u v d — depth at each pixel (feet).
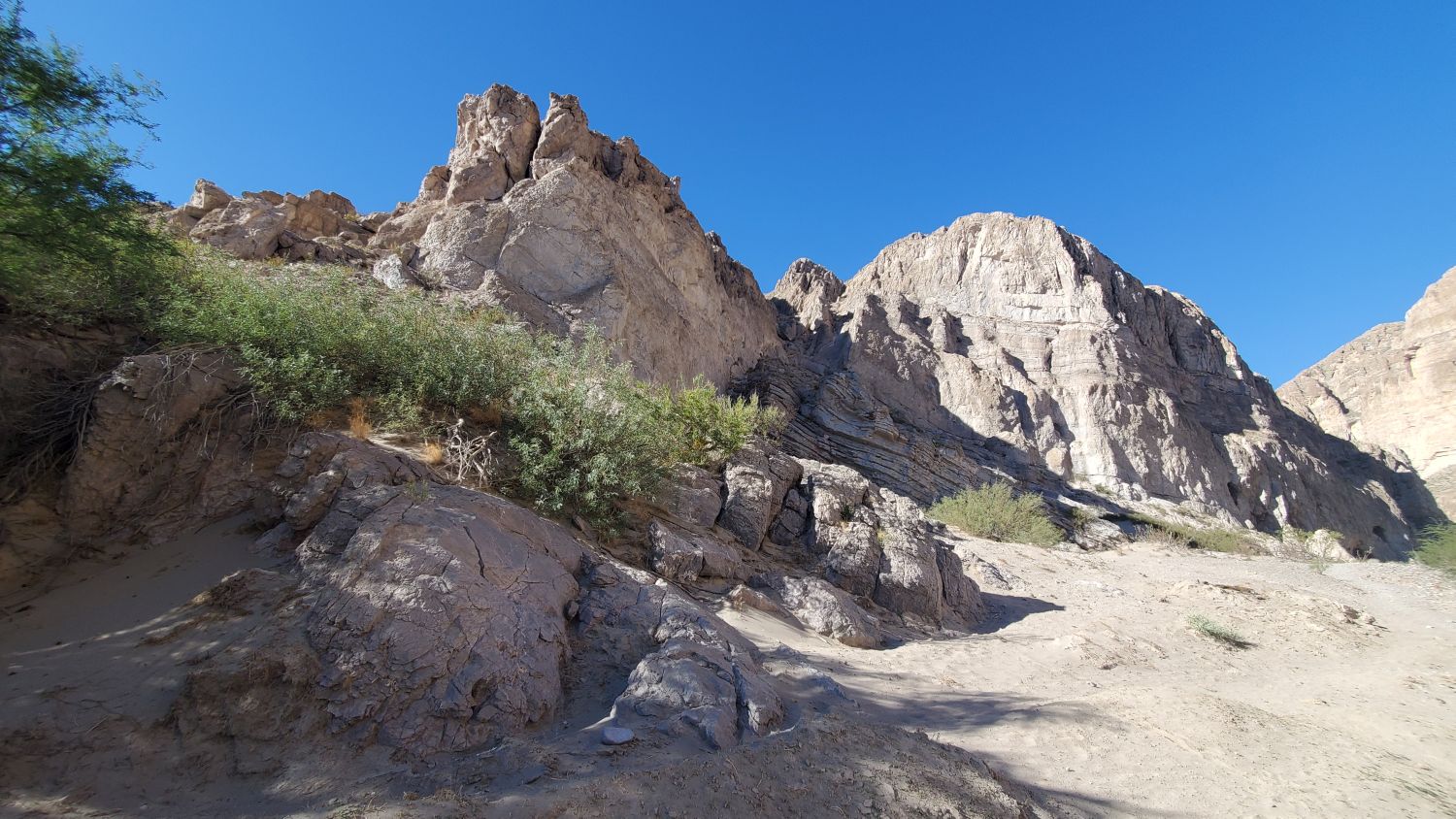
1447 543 54.90
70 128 19.16
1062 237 161.27
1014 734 16.40
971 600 35.96
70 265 19.72
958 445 112.06
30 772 9.36
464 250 63.67
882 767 12.69
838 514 35.09
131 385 17.74
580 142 77.05
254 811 9.32
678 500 30.63
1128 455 121.39
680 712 13.14
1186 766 15.21
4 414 16.67
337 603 13.10
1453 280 227.81
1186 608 37.52
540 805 9.66
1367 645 31.86
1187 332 169.99
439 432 23.68
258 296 23.08
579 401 26.02
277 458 19.21
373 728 11.29
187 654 12.16
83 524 15.88
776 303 160.25
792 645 21.80
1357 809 13.76
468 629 13.43
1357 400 236.63
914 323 142.92
